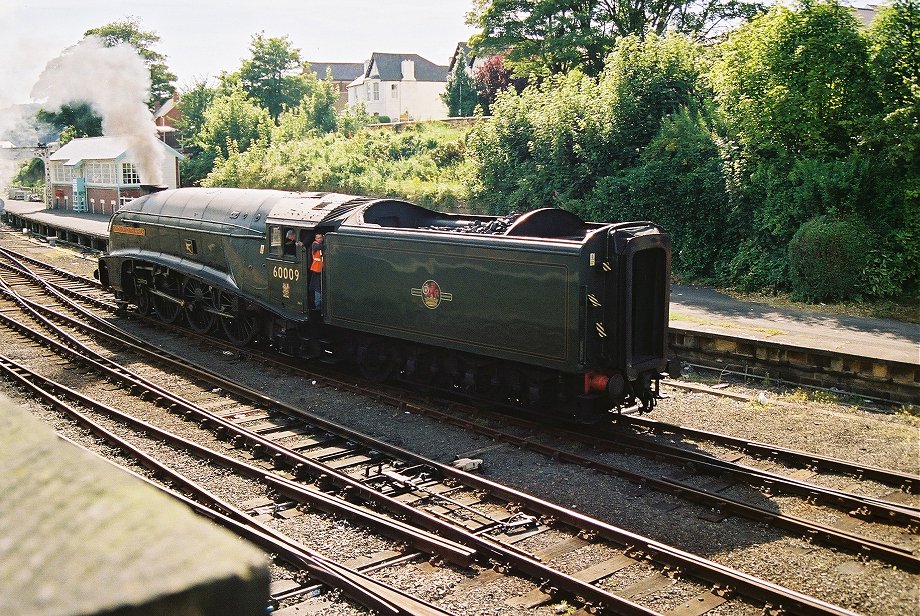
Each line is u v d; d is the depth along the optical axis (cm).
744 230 2227
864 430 1153
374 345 1420
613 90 2608
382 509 873
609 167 2561
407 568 743
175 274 1852
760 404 1294
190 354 1645
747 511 854
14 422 125
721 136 2362
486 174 2961
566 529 823
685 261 2339
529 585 708
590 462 1010
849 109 2062
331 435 1112
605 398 1147
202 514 817
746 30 2261
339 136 4381
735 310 1889
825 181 1992
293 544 759
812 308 1912
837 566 746
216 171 4516
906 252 1944
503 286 1156
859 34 2091
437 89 8275
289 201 1577
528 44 3716
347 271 1398
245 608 92
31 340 1733
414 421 1203
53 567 90
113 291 2117
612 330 1102
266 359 1562
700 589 699
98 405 1217
